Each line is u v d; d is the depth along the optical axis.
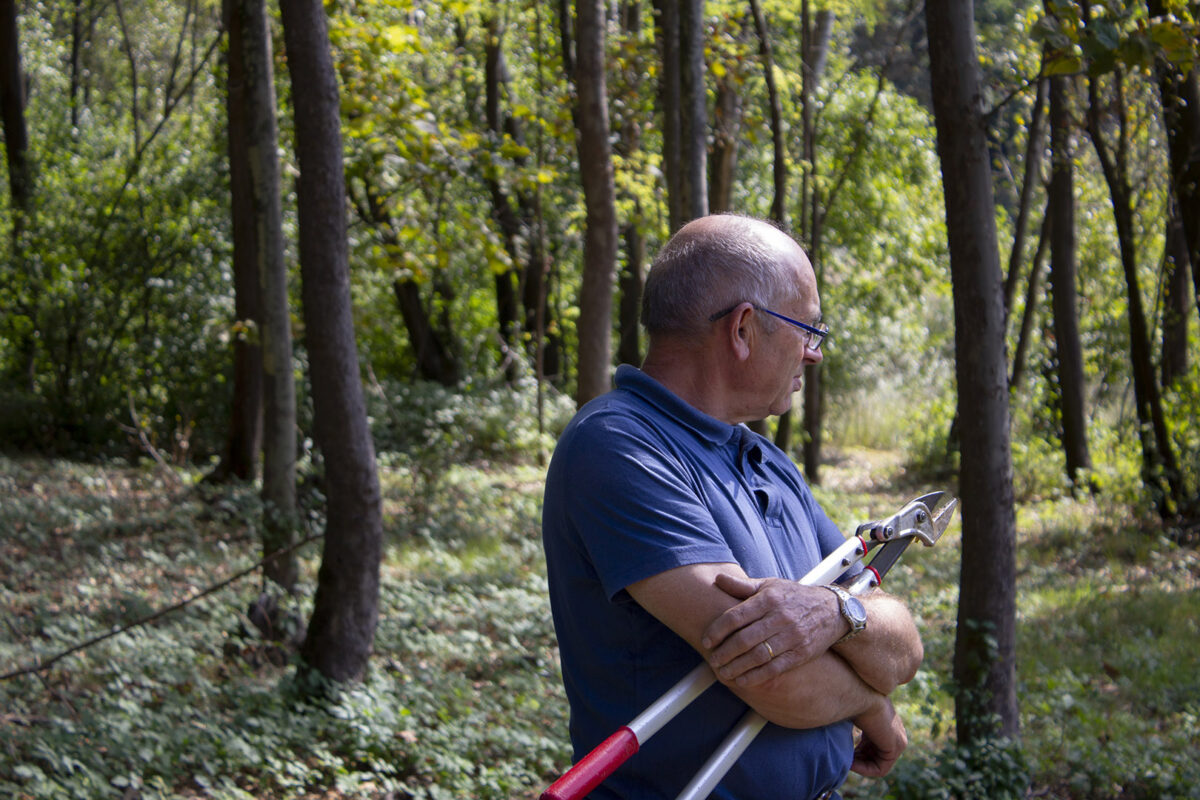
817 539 1.92
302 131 5.32
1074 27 3.81
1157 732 5.67
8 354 14.36
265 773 4.68
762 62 10.59
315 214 5.36
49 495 10.69
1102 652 7.18
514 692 5.96
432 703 5.55
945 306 19.62
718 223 1.80
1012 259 13.70
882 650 1.63
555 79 13.44
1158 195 12.16
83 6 22.88
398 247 8.60
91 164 15.48
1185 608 8.09
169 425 14.10
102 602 7.14
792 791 1.66
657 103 11.48
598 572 1.58
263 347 6.92
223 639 6.38
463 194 13.35
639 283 15.95
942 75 4.26
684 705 1.52
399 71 8.41
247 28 6.85
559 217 14.88
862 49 19.84
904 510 1.89
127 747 4.55
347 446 5.53
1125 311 14.11
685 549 1.54
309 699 5.45
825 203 15.53
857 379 17.77
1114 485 11.73
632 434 1.63
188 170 14.23
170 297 14.02
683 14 9.00
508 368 17.20
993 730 4.53
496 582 8.38
